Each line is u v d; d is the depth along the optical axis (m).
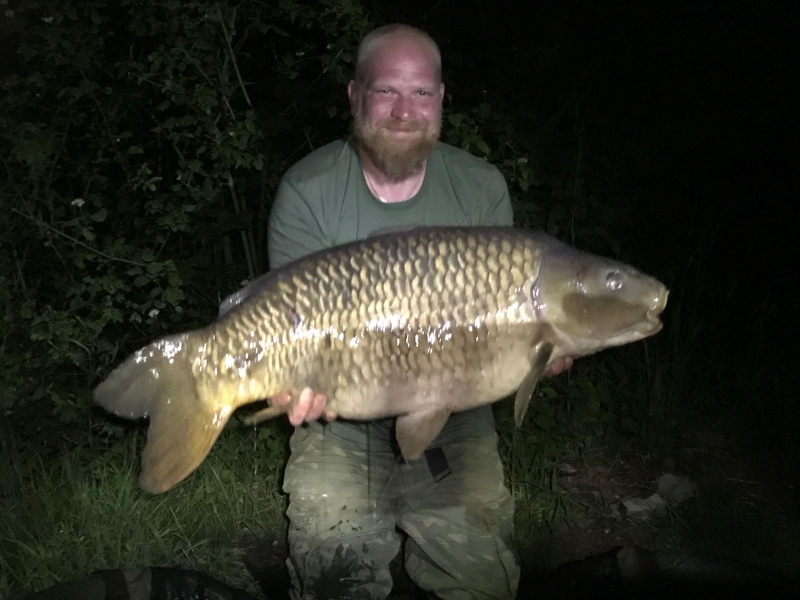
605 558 1.46
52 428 1.82
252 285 1.20
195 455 1.20
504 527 1.40
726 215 2.55
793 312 2.38
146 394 1.20
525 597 1.48
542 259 1.19
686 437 1.99
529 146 2.02
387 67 1.34
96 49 1.87
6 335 1.80
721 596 1.44
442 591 1.41
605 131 2.36
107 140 1.92
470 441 1.44
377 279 1.17
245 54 2.00
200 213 1.95
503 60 2.37
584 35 2.71
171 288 1.81
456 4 2.53
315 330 1.17
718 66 2.74
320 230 1.43
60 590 1.34
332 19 1.92
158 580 1.39
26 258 1.92
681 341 2.16
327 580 1.38
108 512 1.63
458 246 1.18
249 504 1.74
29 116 1.90
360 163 1.44
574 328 1.20
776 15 2.73
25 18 1.86
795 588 1.45
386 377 1.18
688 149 2.56
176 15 1.89
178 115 2.09
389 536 1.43
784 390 2.05
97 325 1.81
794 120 2.64
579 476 1.88
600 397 2.00
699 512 1.69
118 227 2.02
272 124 1.92
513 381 1.21
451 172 1.46
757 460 1.90
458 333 1.17
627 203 2.28
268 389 1.19
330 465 1.43
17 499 1.61
